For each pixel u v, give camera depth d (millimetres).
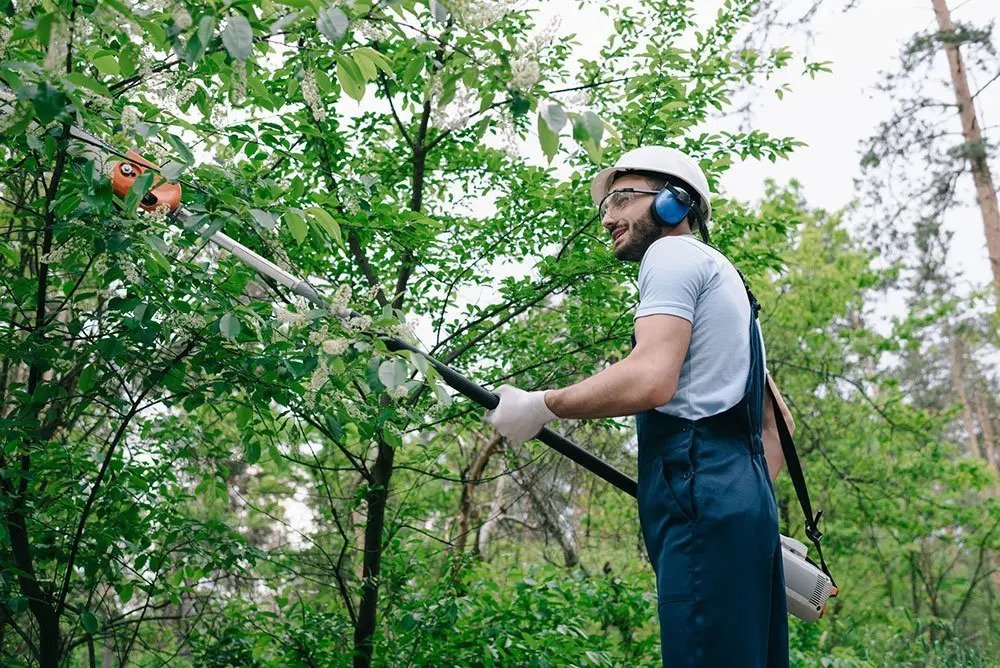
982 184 12102
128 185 2180
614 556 8391
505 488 6863
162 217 2215
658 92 4488
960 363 23422
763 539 1688
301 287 2123
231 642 4246
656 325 1729
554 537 7516
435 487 6730
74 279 3240
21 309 2875
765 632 1685
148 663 4629
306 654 4207
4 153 3051
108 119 2287
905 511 11141
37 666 3750
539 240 4758
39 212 2867
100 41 2234
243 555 3662
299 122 4035
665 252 1836
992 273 12102
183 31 1669
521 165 4582
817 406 11055
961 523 11336
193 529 3633
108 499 3428
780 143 4746
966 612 11820
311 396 2428
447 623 4184
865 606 11859
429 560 5207
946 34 11680
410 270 4539
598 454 6332
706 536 1670
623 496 8680
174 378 2723
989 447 23484
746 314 1839
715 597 1645
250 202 2404
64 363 2738
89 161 2051
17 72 1702
